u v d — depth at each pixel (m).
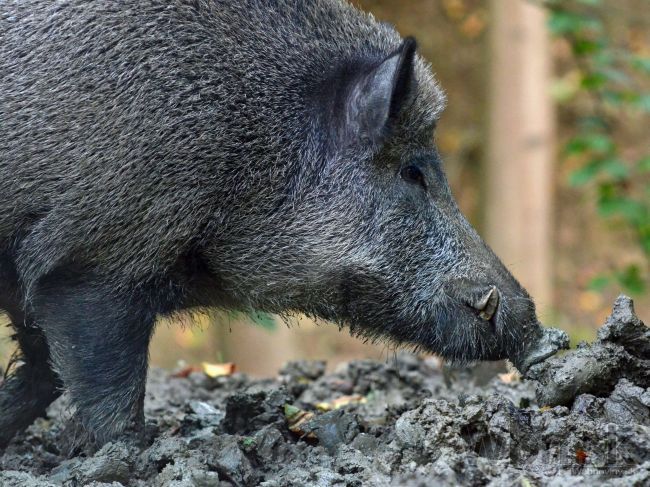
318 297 6.91
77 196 6.25
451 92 21.44
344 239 6.79
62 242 6.31
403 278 6.85
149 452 6.15
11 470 6.61
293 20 6.83
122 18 6.38
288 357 14.59
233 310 7.14
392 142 6.74
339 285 6.87
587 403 6.04
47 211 6.32
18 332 7.15
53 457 6.98
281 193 6.68
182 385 9.06
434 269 6.85
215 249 6.63
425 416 5.93
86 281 6.41
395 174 6.83
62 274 6.42
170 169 6.31
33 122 6.29
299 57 6.76
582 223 19.59
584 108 20.52
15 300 6.91
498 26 16.39
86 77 6.30
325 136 6.75
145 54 6.36
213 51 6.50
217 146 6.42
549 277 16.69
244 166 6.52
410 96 6.64
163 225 6.35
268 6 6.77
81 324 6.43
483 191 16.92
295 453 6.33
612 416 5.97
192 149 6.36
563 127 20.45
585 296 18.64
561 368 6.24
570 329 17.20
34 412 7.35
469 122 21.11
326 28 6.92
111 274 6.39
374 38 7.05
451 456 5.50
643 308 17.09
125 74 6.30
